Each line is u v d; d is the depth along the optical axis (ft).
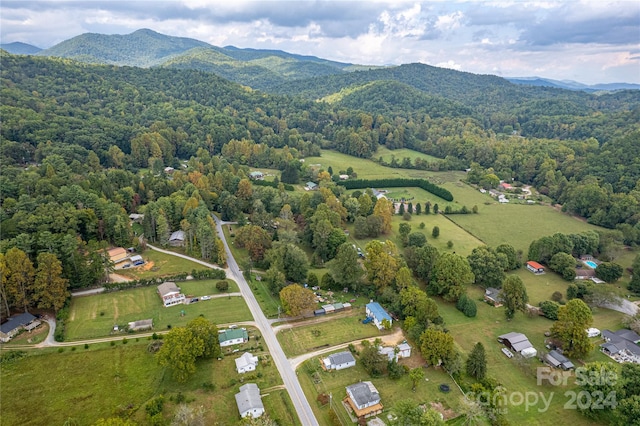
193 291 419.95
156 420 252.42
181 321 368.48
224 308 393.09
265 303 405.18
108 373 299.38
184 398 278.87
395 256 456.86
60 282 368.07
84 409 267.59
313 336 355.15
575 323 331.77
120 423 232.12
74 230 464.24
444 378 309.22
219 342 329.93
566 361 322.75
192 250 504.84
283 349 336.49
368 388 284.41
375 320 375.86
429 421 243.60
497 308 411.95
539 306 410.52
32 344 326.24
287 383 298.76
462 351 339.98
